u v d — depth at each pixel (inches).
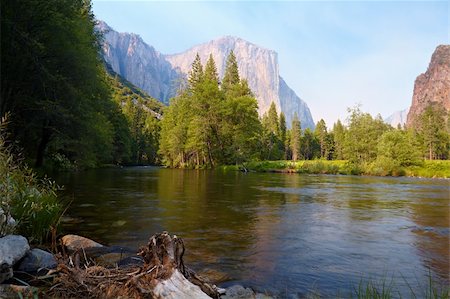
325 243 346.9
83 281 199.3
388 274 255.9
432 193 902.4
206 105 2832.2
